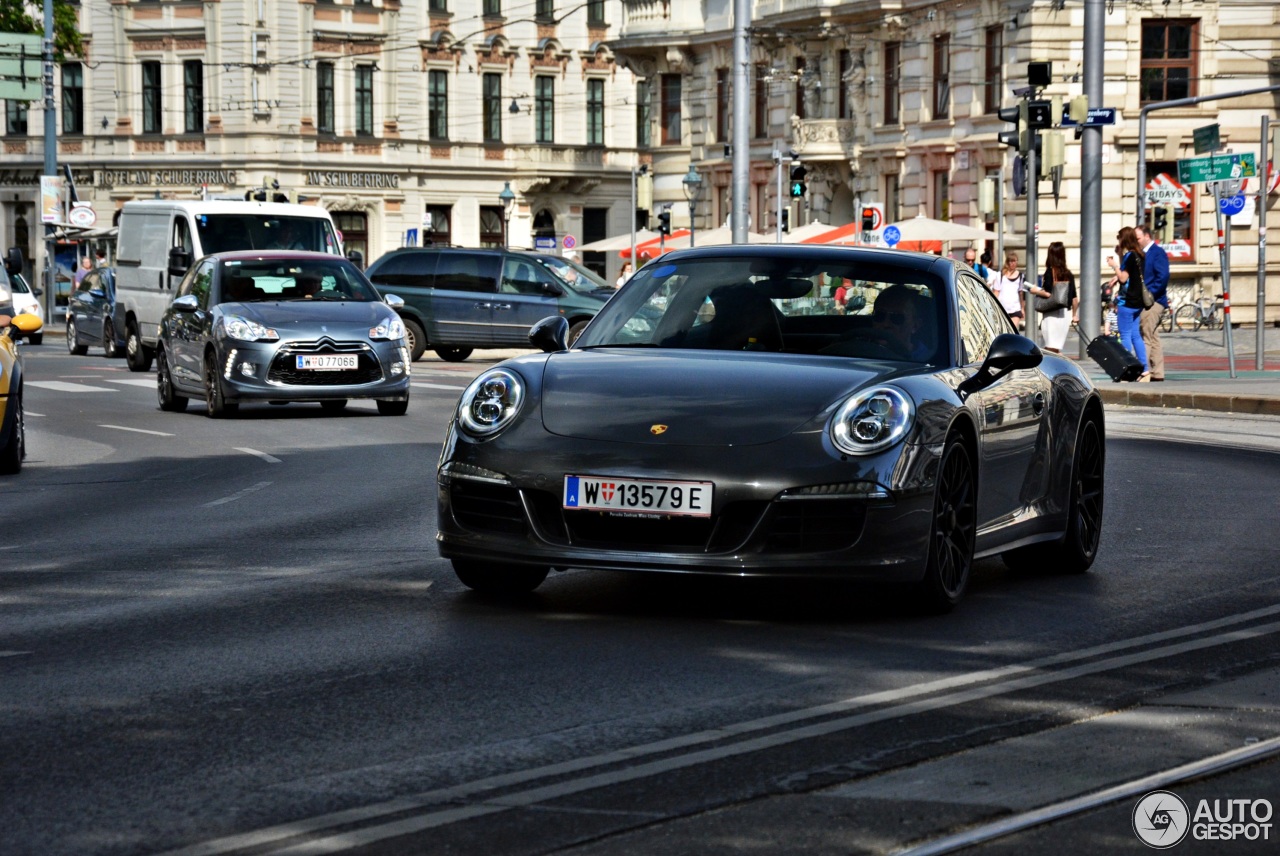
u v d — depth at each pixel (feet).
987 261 170.30
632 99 343.67
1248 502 55.83
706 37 276.41
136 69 312.50
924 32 226.58
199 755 23.82
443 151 322.75
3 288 110.42
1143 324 114.83
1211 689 28.32
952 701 27.30
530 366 35.50
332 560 42.60
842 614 35.01
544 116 335.67
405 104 318.65
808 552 32.07
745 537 31.94
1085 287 126.62
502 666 29.73
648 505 32.09
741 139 163.12
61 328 234.17
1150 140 203.00
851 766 23.31
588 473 32.45
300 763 23.40
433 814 21.08
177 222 133.49
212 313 89.97
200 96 309.01
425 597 36.78
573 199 337.72
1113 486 60.59
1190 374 123.34
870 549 32.30
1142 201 164.96
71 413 95.35
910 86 230.07
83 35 312.91
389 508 53.78
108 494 59.06
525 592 37.27
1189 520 51.29
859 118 243.19
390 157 316.60
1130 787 22.49
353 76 313.73
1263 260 123.75
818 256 39.29
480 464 33.42
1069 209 203.92
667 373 34.60
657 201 296.51
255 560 42.78
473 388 34.94
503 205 330.95
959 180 219.41
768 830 20.48
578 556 32.42
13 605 36.45
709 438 32.53
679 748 24.26
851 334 37.17
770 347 37.09
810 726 25.58
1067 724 25.90
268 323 87.92
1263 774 23.36
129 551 44.80
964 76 217.77
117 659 30.48
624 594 37.01
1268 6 202.39
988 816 21.11
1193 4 201.57
